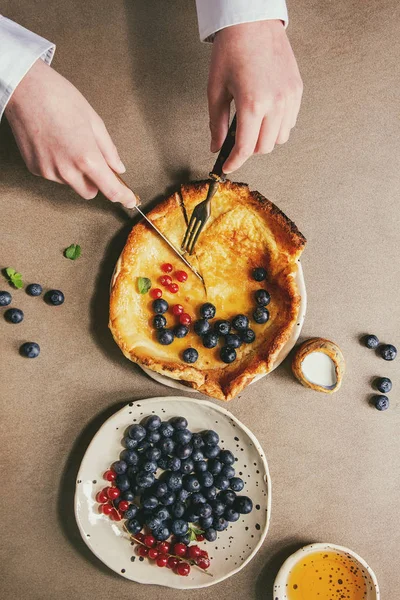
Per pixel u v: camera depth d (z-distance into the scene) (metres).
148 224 0.73
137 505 0.76
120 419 0.74
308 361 0.76
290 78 0.63
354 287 0.79
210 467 0.75
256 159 0.77
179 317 0.74
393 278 0.79
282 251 0.74
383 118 0.78
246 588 0.78
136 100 0.75
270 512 0.78
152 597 0.77
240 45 0.62
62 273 0.76
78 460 0.76
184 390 0.75
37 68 0.62
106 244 0.76
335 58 0.78
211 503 0.75
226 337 0.74
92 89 0.75
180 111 0.76
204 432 0.76
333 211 0.78
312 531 0.79
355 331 0.79
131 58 0.75
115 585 0.77
